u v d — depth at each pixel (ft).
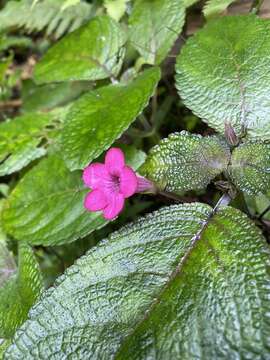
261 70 0.67
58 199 0.78
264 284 0.51
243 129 0.66
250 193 0.59
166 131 0.99
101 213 0.74
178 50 0.98
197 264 0.55
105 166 0.62
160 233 0.59
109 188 0.61
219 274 0.53
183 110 0.99
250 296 0.50
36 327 0.57
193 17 0.97
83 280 0.58
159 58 0.84
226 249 0.55
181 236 0.58
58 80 0.89
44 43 1.29
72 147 0.71
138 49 0.86
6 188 0.98
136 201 0.90
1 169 0.86
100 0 1.08
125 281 0.57
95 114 0.74
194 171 0.61
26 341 0.56
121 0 0.97
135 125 0.93
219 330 0.50
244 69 0.68
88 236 0.85
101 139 0.70
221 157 0.61
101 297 0.57
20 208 0.79
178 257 0.57
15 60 1.35
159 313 0.53
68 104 1.03
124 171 0.58
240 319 0.49
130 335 0.53
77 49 0.89
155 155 0.62
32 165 0.94
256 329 0.48
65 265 0.84
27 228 0.77
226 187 0.60
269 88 0.66
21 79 1.23
